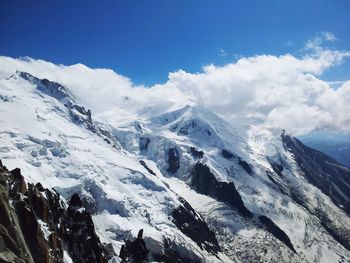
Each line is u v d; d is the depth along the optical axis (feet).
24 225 447.42
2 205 387.55
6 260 351.25
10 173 536.42
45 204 583.17
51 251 513.86
